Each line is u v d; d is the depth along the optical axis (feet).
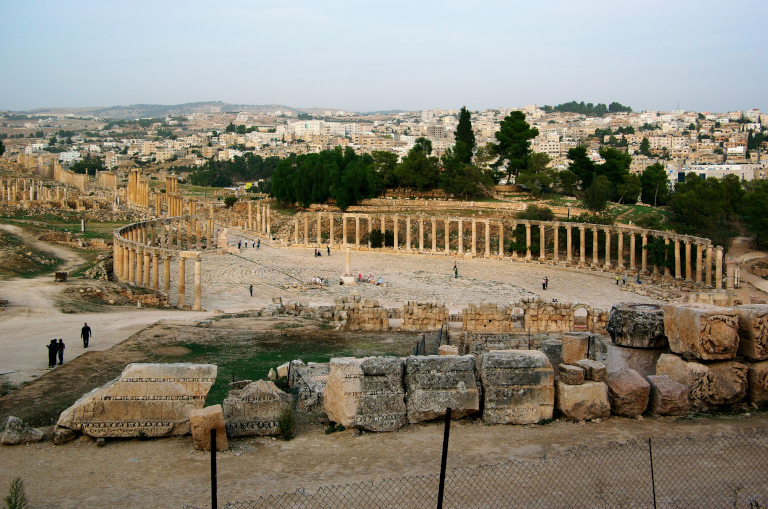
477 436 69.92
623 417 74.84
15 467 64.44
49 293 219.20
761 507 54.39
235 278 333.83
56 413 85.66
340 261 397.60
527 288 309.83
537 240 409.49
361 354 133.39
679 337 80.18
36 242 363.76
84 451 68.59
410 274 351.46
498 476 60.08
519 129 601.62
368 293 294.25
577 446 66.49
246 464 64.54
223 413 71.72
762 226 374.43
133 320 178.40
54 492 58.95
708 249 312.09
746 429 71.00
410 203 527.81
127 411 71.51
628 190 532.73
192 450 68.28
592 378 74.79
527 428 72.02
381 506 55.06
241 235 525.34
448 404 73.15
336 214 457.68
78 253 344.90
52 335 151.12
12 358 125.80
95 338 147.43
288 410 72.74
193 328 160.97
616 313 89.25
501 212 475.31
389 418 72.13
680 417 75.05
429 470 61.93
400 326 193.26
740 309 79.97
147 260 282.77
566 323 191.31
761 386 77.82
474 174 530.27
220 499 56.95
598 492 57.16
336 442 69.56
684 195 420.36
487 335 166.40
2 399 91.97
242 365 119.14
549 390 73.82
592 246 401.90
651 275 346.54
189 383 73.00
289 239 488.85
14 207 510.58
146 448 69.21
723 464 62.34
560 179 581.53
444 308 192.75
